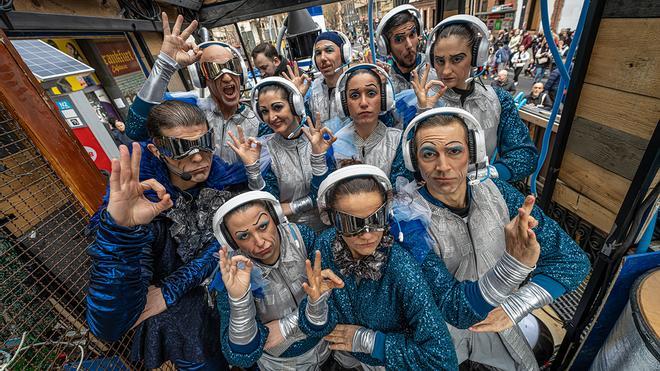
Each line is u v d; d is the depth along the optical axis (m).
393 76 2.41
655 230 1.40
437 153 1.12
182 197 1.35
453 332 1.48
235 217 1.15
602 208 1.50
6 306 1.16
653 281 1.20
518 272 0.98
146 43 4.07
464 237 1.28
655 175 1.17
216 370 1.52
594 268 1.38
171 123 1.20
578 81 1.43
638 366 1.12
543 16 1.36
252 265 1.18
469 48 1.62
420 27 2.29
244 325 1.17
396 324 1.23
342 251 1.20
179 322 1.39
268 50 3.73
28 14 2.38
